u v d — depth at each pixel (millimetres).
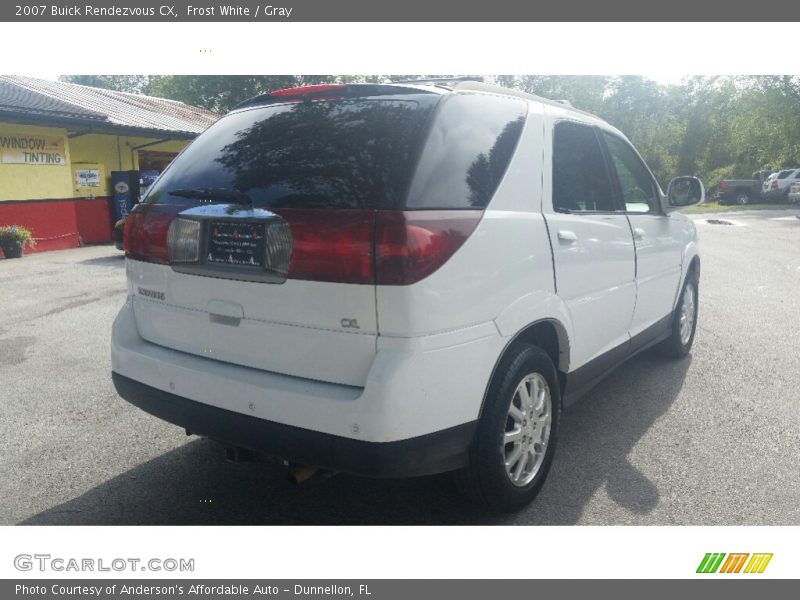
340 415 2502
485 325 2787
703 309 7957
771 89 40906
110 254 13992
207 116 25531
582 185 3762
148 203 3162
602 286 3834
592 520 3154
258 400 2693
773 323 7191
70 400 4773
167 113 22328
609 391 4973
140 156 19453
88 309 7969
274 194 2697
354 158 2664
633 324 4484
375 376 2443
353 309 2498
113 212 17016
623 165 4453
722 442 4051
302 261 2568
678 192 4852
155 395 3055
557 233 3301
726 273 10930
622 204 4254
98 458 3805
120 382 3240
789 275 10695
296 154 2793
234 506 3281
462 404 2707
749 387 5055
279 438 2656
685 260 5406
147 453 3881
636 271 4348
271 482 3543
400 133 2701
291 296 2625
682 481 3545
